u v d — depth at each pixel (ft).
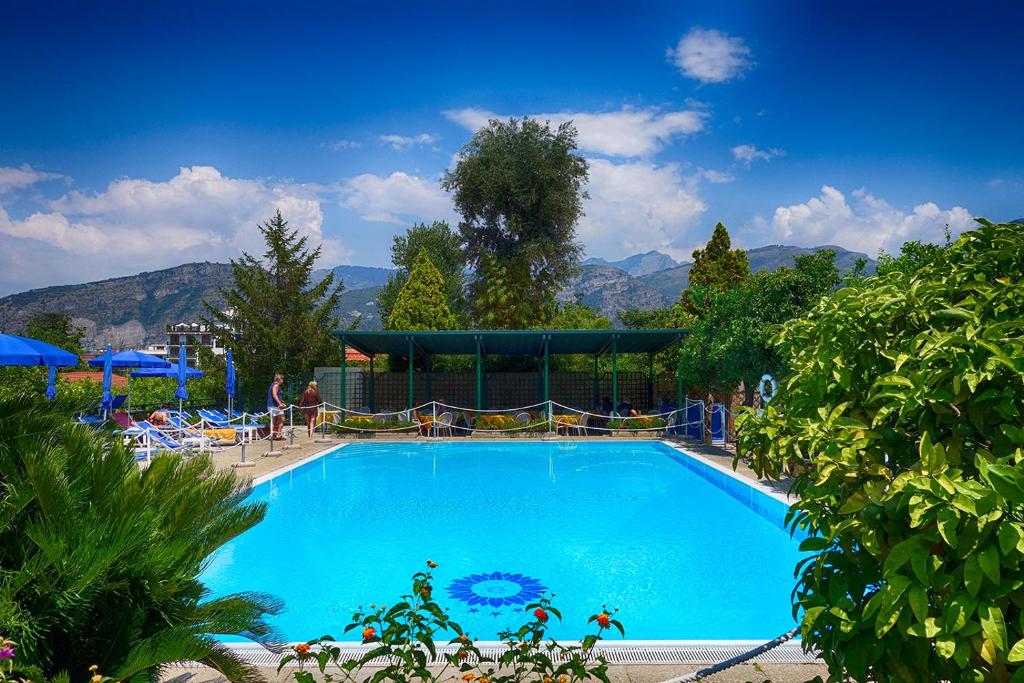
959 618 5.76
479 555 27.04
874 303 7.97
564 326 115.85
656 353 89.15
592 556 26.71
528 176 118.93
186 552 11.97
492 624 19.36
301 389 92.22
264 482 41.50
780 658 14.56
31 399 11.52
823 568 7.87
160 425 58.80
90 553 10.07
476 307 117.50
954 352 6.56
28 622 9.85
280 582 23.82
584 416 68.59
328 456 56.59
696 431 64.18
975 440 7.18
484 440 64.54
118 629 11.11
